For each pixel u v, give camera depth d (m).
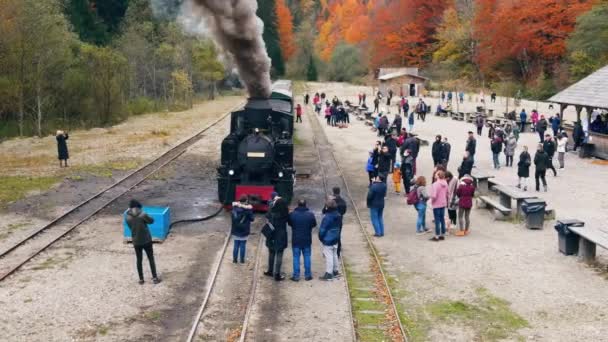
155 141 37.16
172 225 17.39
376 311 11.34
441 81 89.19
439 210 15.67
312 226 12.89
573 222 14.44
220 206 19.86
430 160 29.06
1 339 10.10
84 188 22.75
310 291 12.35
